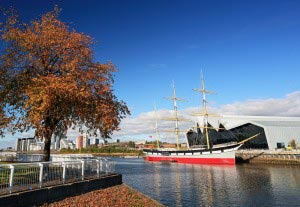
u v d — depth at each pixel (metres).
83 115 21.50
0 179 12.87
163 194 30.62
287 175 45.94
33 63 22.22
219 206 24.61
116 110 24.66
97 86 22.55
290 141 89.19
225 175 48.31
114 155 184.50
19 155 39.16
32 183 14.64
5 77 21.48
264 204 25.08
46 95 18.14
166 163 92.75
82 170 19.42
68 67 21.41
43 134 20.88
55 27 23.45
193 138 118.44
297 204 24.86
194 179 43.81
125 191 21.19
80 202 15.79
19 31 22.34
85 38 23.86
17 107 21.36
